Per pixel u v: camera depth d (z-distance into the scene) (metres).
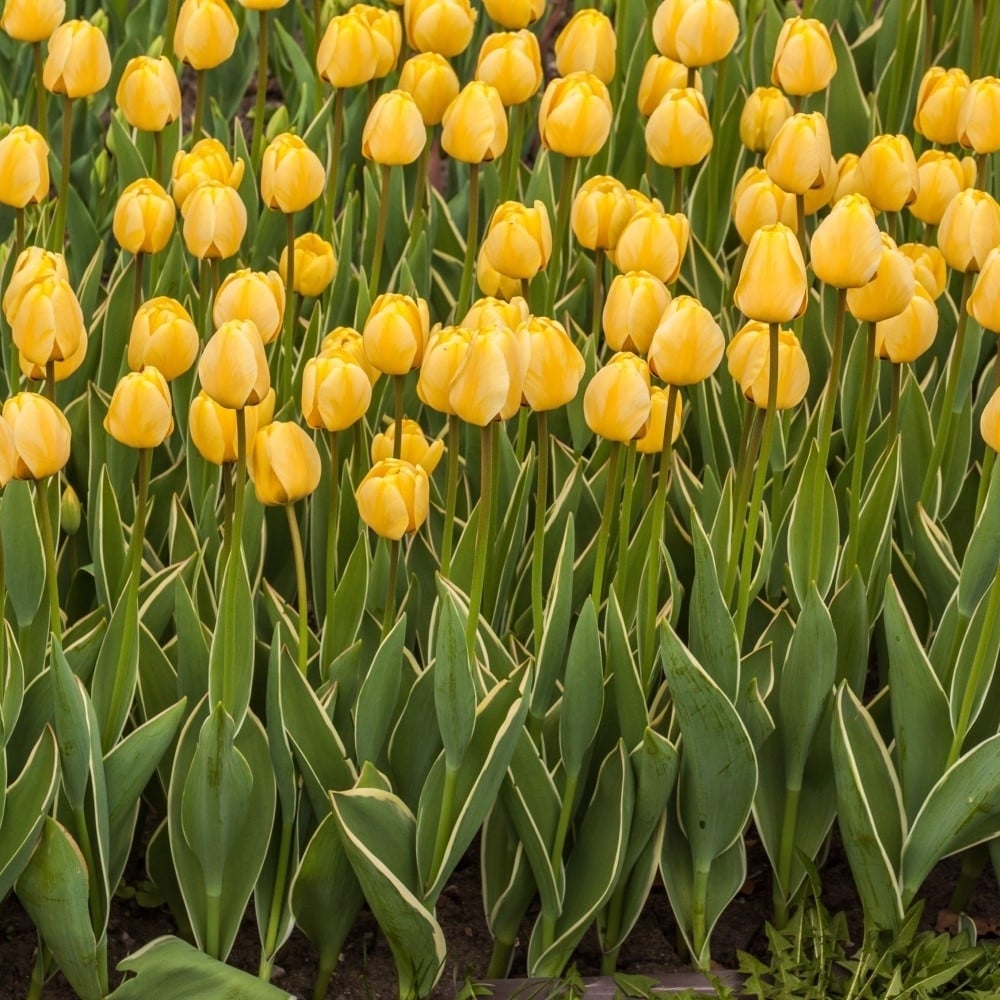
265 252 5.39
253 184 5.25
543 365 3.05
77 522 4.22
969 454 4.47
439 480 4.43
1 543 3.20
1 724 3.30
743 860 3.81
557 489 4.36
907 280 3.37
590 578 4.02
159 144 4.50
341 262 4.87
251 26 7.01
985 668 3.60
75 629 3.85
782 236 3.02
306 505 4.34
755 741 3.69
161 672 3.72
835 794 3.92
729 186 5.58
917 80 6.23
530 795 3.55
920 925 4.12
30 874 3.30
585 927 3.68
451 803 3.40
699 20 4.27
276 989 3.38
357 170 6.07
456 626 3.16
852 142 5.94
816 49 4.36
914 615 4.43
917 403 4.34
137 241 3.98
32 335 3.15
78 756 3.27
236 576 3.22
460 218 5.88
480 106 3.98
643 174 5.74
